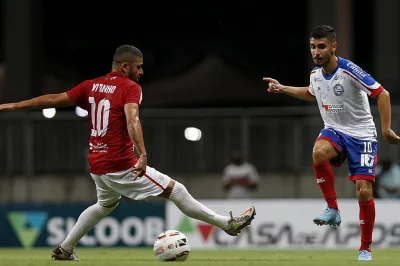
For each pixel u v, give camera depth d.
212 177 66.56
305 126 66.00
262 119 66.38
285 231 55.19
